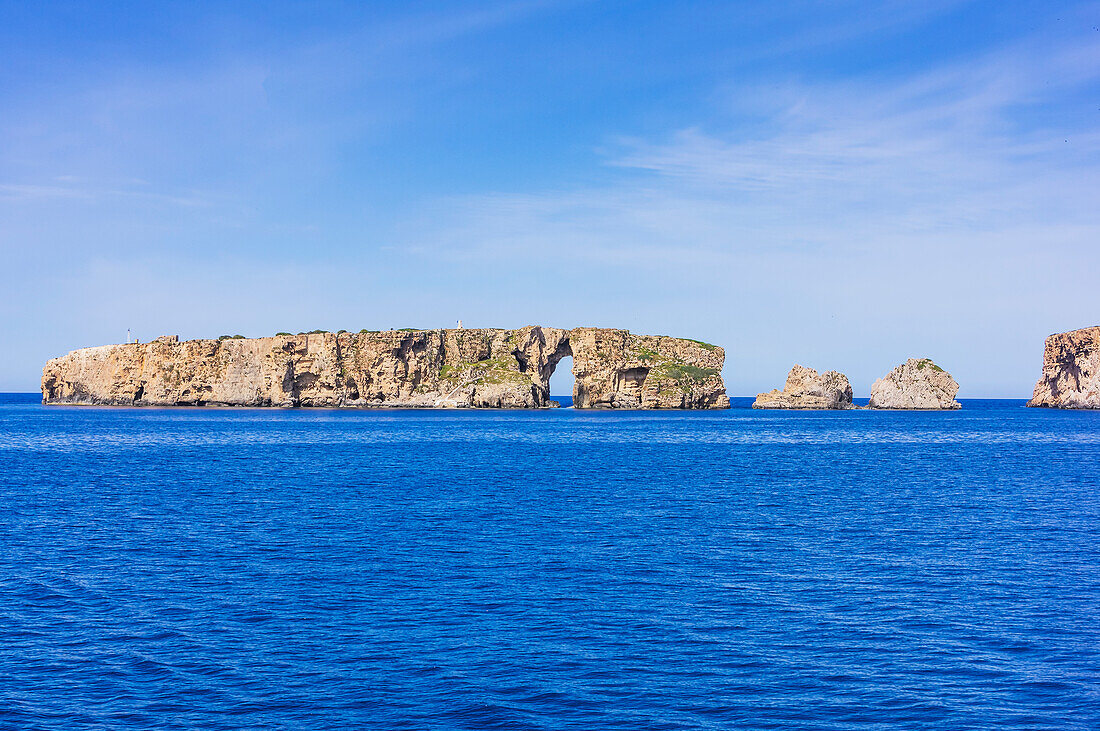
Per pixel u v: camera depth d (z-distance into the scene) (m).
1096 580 34.28
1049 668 24.31
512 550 39.94
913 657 25.16
